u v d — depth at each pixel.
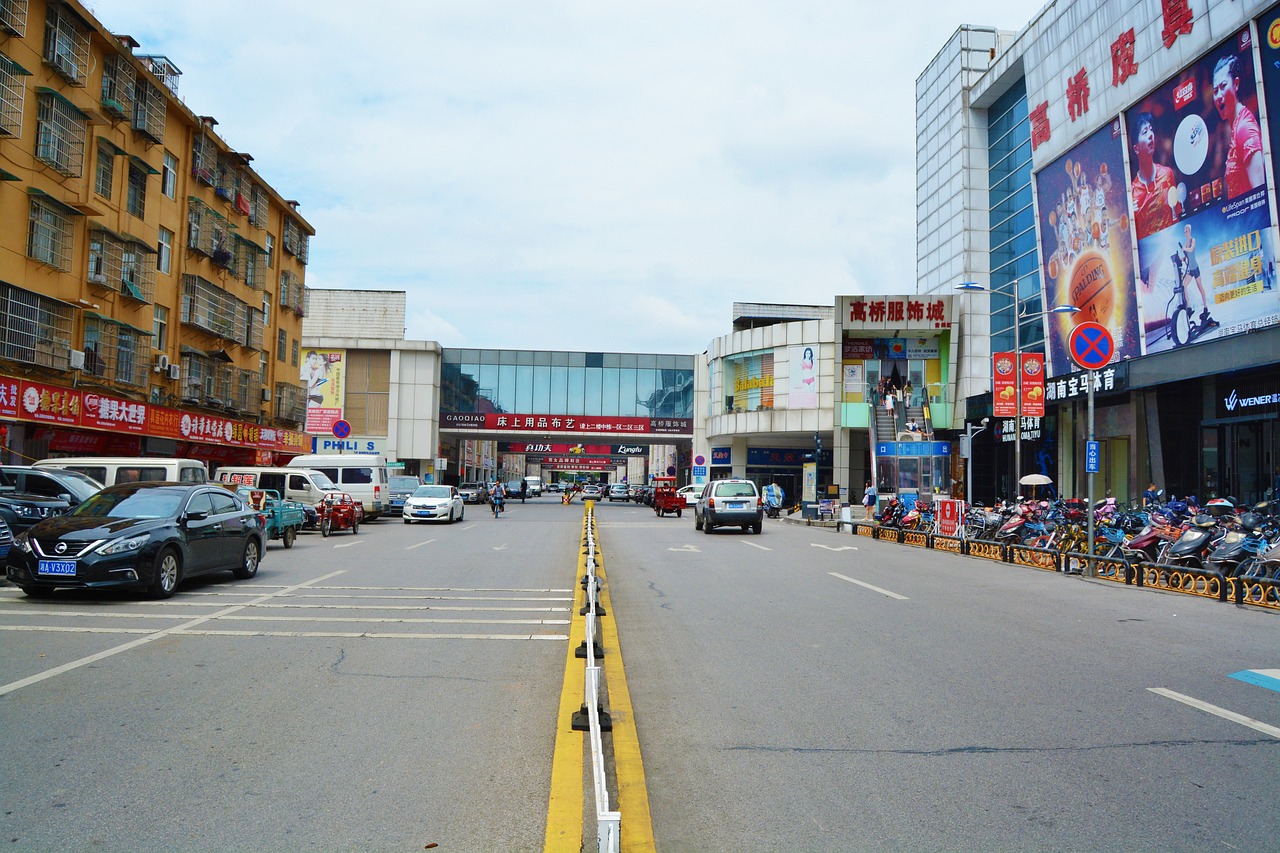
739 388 52.66
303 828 4.00
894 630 9.20
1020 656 7.85
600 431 59.28
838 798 4.42
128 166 25.34
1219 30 23.25
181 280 28.81
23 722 5.61
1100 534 15.98
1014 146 41.28
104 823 4.03
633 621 9.78
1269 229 21.67
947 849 3.81
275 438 36.00
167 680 6.79
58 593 11.48
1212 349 22.31
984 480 40.22
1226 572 12.10
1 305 19.83
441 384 58.75
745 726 5.68
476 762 4.96
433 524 31.86
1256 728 5.61
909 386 45.44
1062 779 4.70
